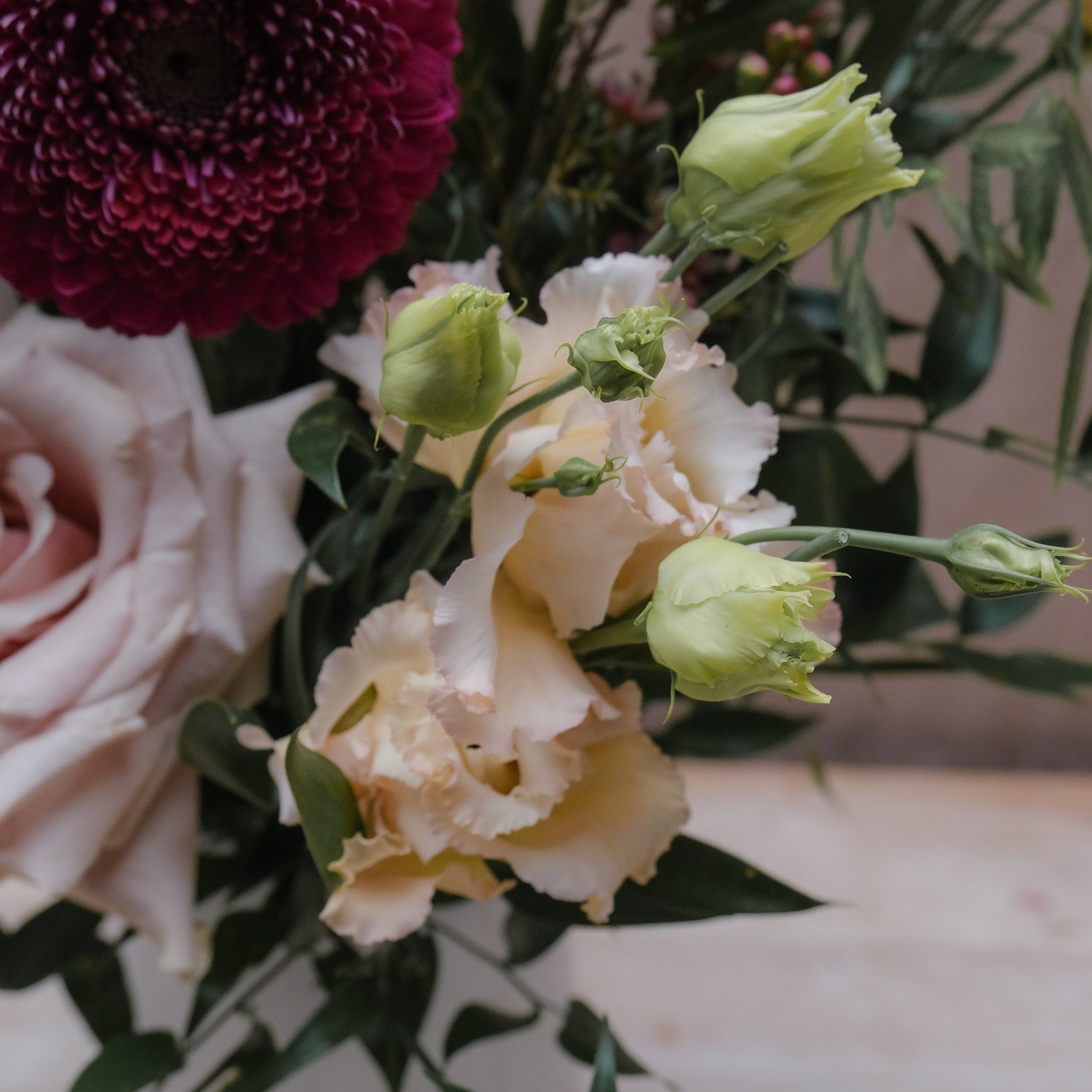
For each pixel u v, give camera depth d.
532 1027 0.49
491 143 0.45
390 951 0.44
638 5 0.63
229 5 0.36
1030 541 0.33
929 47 0.47
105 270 0.37
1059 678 0.47
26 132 0.36
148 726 0.40
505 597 0.36
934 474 0.86
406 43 0.37
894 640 0.47
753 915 0.39
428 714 0.36
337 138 0.37
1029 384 0.82
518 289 0.43
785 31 0.42
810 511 0.45
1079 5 0.42
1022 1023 0.64
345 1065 0.47
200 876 0.43
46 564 0.40
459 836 0.36
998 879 0.73
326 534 0.40
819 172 0.34
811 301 0.48
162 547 0.40
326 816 0.36
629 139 0.45
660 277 0.35
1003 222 0.47
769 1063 0.61
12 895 0.63
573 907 0.40
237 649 0.40
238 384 0.44
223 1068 0.43
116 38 0.36
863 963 0.67
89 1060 0.57
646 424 0.36
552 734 0.35
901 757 0.93
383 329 0.37
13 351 0.40
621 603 0.36
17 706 0.38
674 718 0.48
